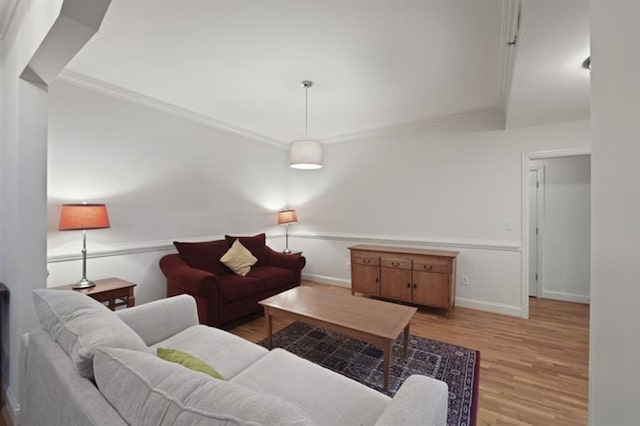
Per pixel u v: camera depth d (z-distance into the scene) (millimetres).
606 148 411
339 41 2100
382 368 2262
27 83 1683
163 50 2223
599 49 432
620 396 368
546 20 1359
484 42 2088
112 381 868
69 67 2490
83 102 2695
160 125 3297
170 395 749
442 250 3680
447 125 3721
